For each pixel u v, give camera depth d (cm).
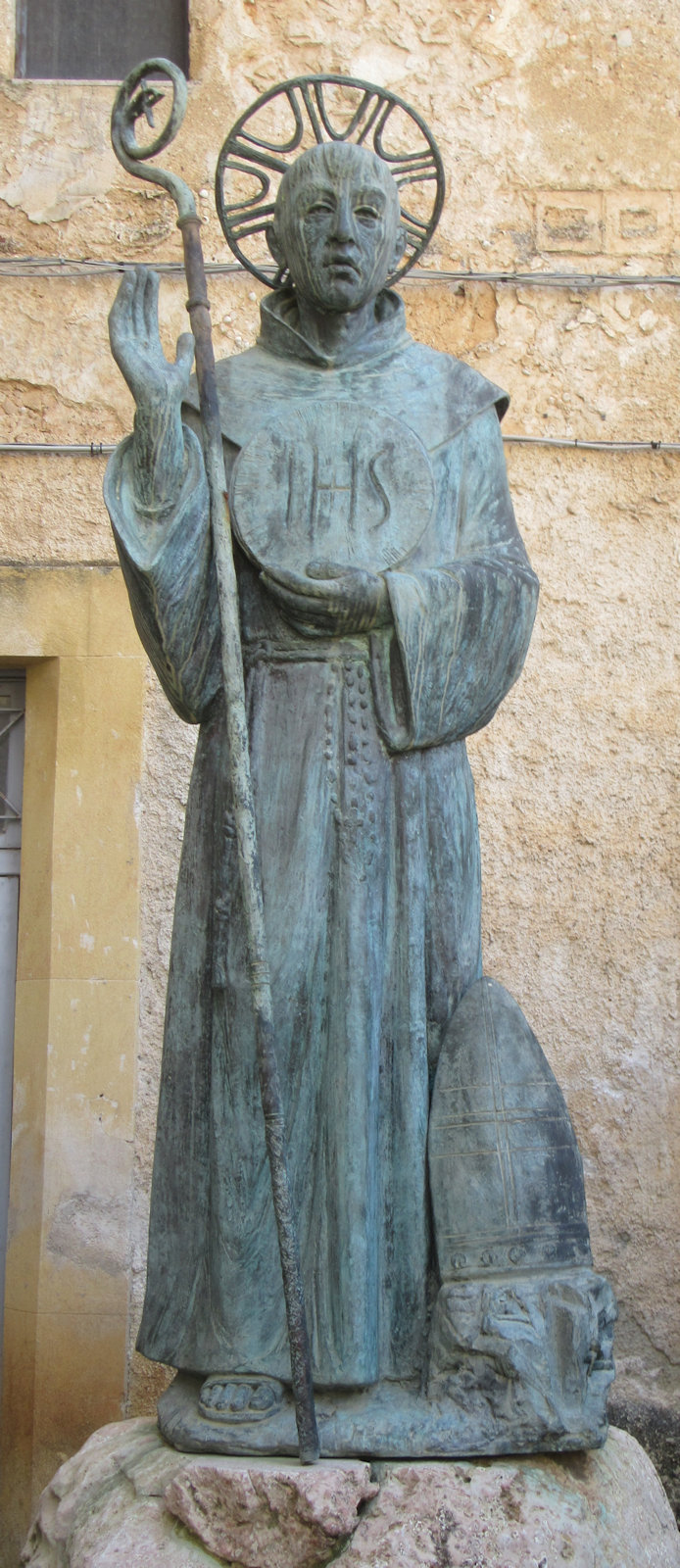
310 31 547
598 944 499
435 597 276
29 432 524
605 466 527
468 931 288
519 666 290
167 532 275
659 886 503
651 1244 481
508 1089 277
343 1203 267
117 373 528
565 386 530
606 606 518
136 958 492
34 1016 495
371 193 292
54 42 564
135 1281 474
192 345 286
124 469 279
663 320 536
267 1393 264
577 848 504
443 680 279
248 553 282
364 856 275
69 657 510
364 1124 269
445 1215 273
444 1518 245
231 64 545
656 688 514
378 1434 258
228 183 535
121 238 535
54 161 540
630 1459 288
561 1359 263
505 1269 268
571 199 542
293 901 272
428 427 295
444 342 534
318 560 279
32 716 518
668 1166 486
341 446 286
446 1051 280
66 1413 464
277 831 275
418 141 544
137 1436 286
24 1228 482
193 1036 280
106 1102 483
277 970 271
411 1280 273
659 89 550
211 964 279
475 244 538
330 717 278
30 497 520
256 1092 270
